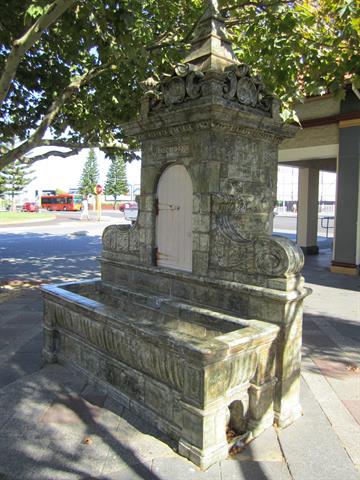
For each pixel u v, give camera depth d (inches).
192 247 157.8
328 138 413.7
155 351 118.4
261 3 230.4
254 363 118.2
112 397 141.9
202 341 108.3
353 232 397.7
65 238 763.4
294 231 885.2
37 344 199.6
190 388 107.7
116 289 187.0
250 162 161.5
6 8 234.2
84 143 349.4
